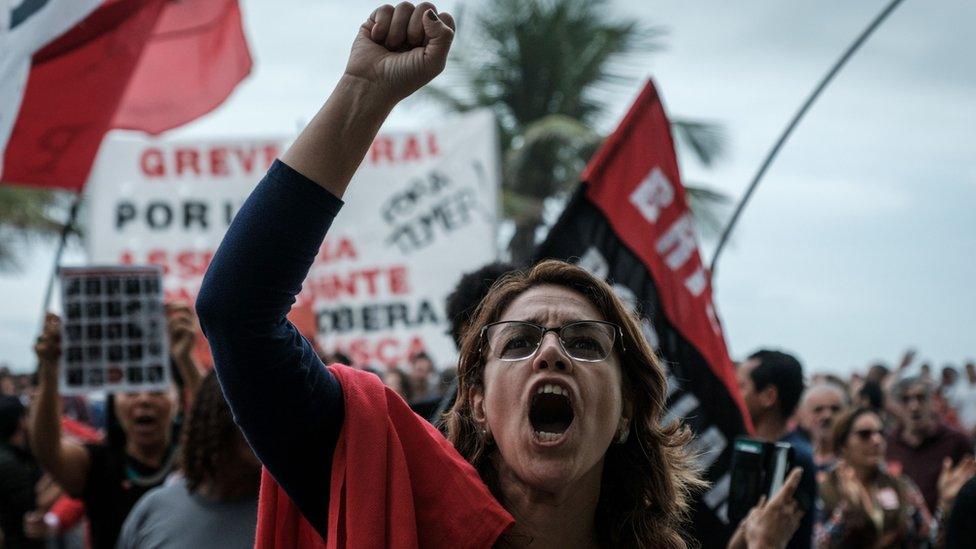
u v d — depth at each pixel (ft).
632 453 6.88
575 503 6.51
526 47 71.05
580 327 6.41
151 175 27.66
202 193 27.71
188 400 15.42
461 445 6.79
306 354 5.98
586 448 6.26
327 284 27.81
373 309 27.71
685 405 13.32
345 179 5.77
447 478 6.21
